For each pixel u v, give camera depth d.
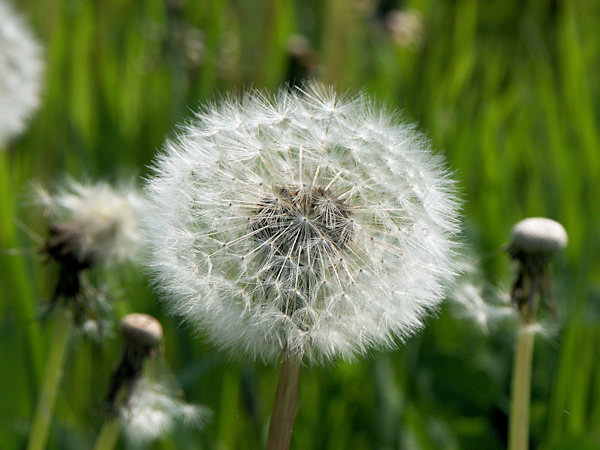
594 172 0.33
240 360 0.22
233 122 0.23
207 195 0.23
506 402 0.29
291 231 0.23
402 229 0.23
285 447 0.22
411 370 0.30
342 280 0.23
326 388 0.30
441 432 0.29
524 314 0.24
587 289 0.30
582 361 0.29
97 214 0.24
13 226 0.30
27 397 0.28
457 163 0.34
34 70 0.31
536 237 0.23
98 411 0.24
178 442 0.28
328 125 0.24
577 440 0.27
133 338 0.24
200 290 0.22
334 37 0.35
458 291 0.25
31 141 0.35
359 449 0.29
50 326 0.29
